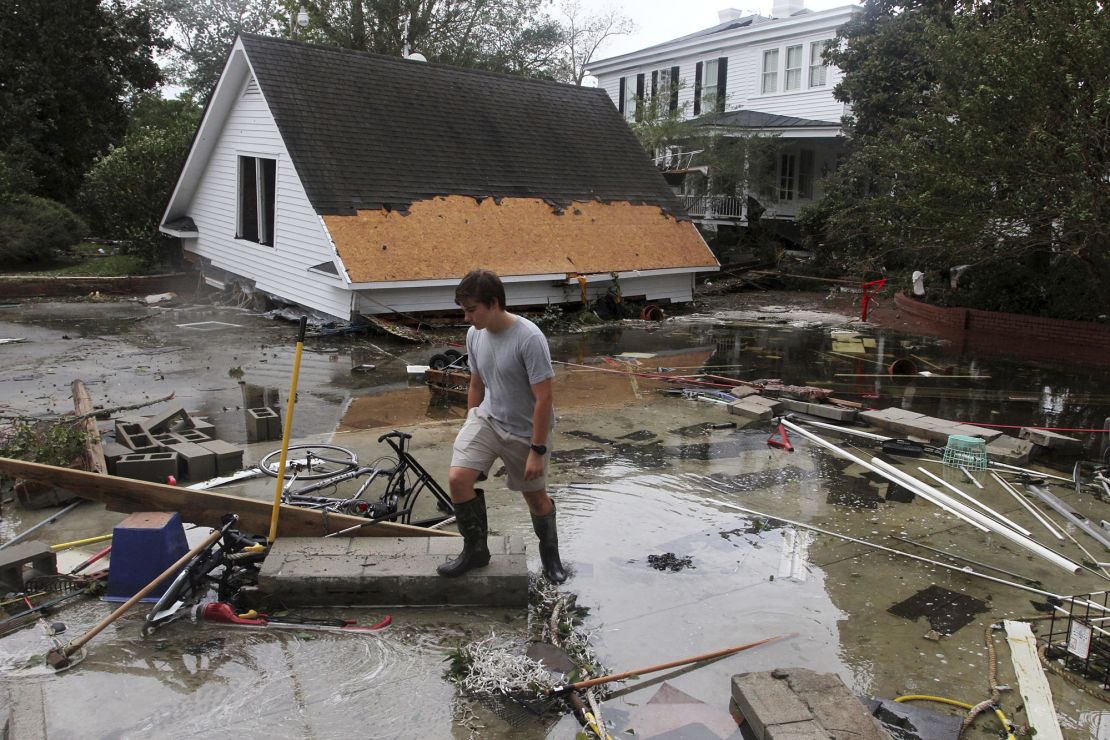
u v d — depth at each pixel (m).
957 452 6.82
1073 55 10.30
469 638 3.98
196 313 15.05
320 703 3.42
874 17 19.80
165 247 19.11
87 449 6.02
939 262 15.51
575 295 15.74
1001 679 3.70
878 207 13.92
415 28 28.12
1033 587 4.64
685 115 30.23
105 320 14.01
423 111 15.91
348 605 4.27
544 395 4.06
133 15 28.27
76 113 25.86
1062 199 10.71
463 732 3.26
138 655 3.74
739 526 5.45
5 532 5.09
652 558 4.91
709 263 17.42
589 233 15.95
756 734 3.20
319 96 14.58
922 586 4.62
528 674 3.61
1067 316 13.87
